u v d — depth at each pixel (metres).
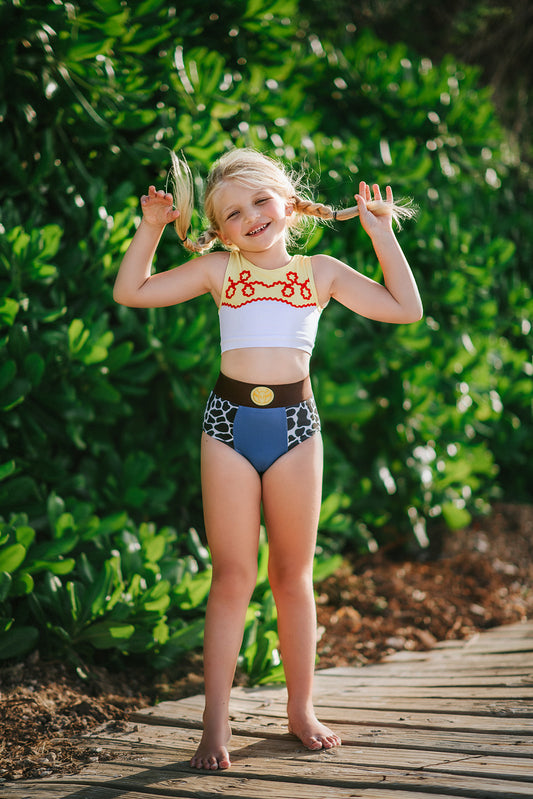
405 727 2.43
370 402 4.74
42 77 3.34
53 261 3.53
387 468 4.88
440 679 3.04
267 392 2.26
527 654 3.34
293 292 2.31
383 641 3.80
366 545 4.77
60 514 3.15
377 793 1.90
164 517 4.02
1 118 3.24
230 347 2.30
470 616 4.16
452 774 1.99
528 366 5.94
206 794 1.96
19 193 3.43
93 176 3.73
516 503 5.93
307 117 4.84
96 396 3.53
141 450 3.90
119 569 3.08
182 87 3.86
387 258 2.33
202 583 3.21
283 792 1.94
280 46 4.64
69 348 3.34
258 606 3.25
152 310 3.71
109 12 3.41
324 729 2.30
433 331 4.98
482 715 2.49
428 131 5.51
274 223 2.28
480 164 5.82
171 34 3.98
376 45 5.95
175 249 3.75
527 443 5.95
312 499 2.30
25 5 3.25
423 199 5.19
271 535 2.34
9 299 3.10
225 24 4.43
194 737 2.42
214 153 3.79
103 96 3.53
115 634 2.88
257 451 2.27
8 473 2.96
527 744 2.18
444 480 5.00
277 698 2.82
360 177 4.77
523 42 8.33
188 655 3.33
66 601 3.01
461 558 4.88
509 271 6.29
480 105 5.76
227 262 2.34
